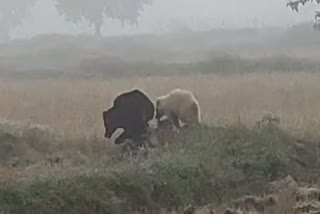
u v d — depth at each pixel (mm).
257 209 40094
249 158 49094
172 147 50312
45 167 45531
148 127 53844
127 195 41219
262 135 52594
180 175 44188
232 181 46125
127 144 52938
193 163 45938
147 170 44031
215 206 41594
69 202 38031
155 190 42500
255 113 66250
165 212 39906
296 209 38344
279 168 48969
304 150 52906
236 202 41750
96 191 39750
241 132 52688
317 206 38438
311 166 51219
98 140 54938
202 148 49938
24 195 37188
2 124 57750
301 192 41906
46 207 37031
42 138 55312
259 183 46562
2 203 36250
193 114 55281
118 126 53719
